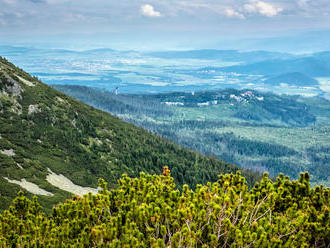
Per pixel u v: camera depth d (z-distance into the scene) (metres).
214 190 12.40
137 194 12.66
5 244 11.07
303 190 12.48
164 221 10.96
